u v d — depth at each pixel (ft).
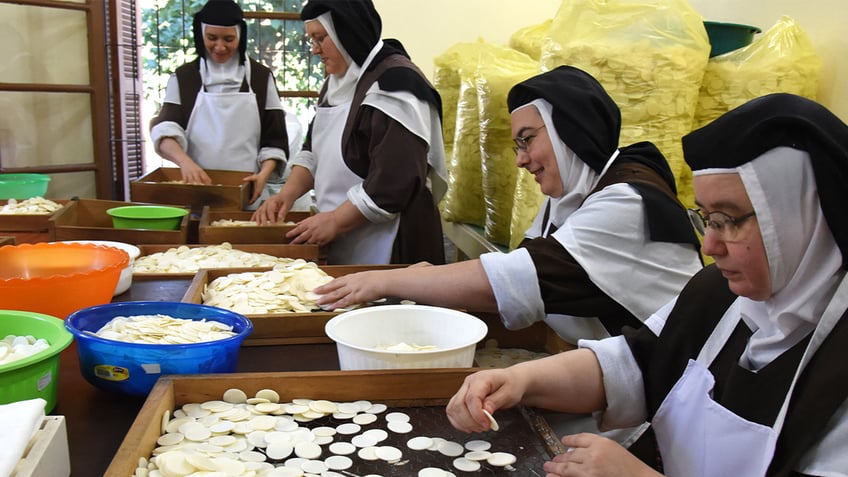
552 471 3.07
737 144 2.76
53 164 12.00
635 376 3.88
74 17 11.69
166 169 9.96
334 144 7.93
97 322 4.03
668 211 4.92
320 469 3.04
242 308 4.81
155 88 13.33
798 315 2.86
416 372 3.68
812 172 2.70
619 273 4.90
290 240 7.27
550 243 5.04
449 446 3.29
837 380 2.66
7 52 11.23
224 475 2.82
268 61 12.94
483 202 10.55
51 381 3.46
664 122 6.31
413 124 7.30
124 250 5.57
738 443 3.02
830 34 5.97
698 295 3.70
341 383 3.64
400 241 7.77
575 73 5.50
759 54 6.22
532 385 3.72
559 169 5.38
